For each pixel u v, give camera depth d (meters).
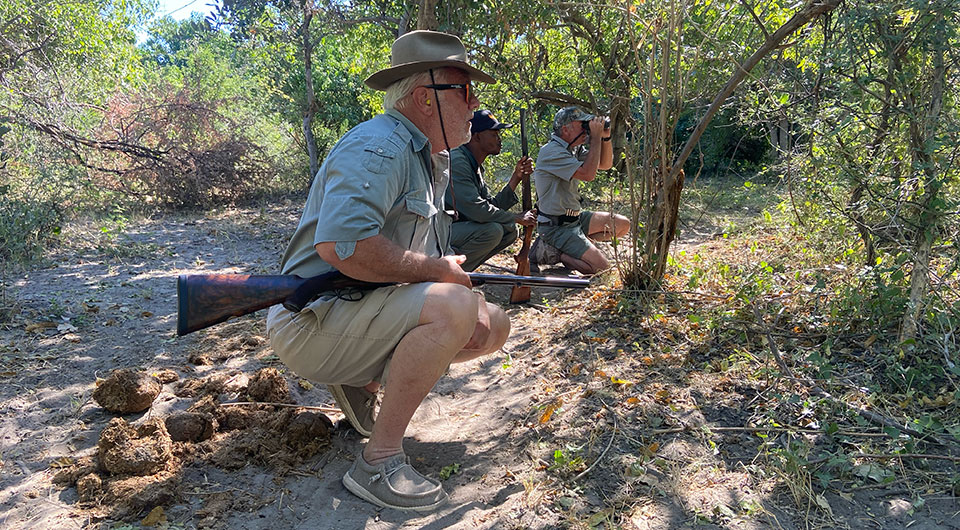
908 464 2.48
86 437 2.97
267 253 7.03
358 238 2.27
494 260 6.14
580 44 7.46
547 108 9.11
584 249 5.52
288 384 3.45
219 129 11.12
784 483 2.41
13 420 3.14
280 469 2.67
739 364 3.29
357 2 9.30
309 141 10.95
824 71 3.49
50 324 4.49
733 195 9.26
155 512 2.37
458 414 3.24
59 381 3.62
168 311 4.92
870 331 3.46
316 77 12.41
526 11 6.67
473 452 2.83
